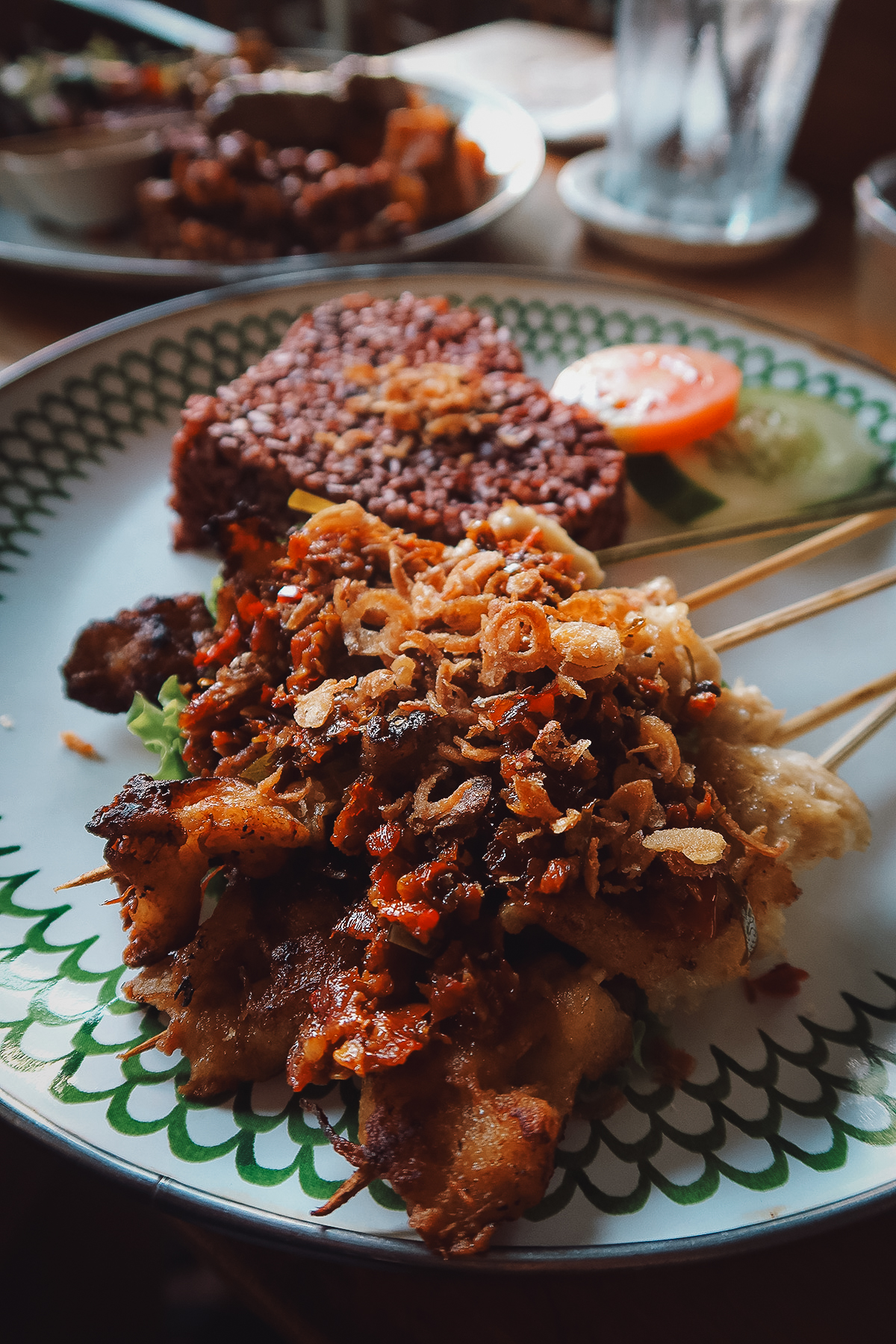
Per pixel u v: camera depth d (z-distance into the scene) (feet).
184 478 0.98
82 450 1.04
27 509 0.99
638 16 1.25
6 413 1.01
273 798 0.67
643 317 1.16
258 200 1.30
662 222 1.33
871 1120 0.62
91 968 0.68
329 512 0.80
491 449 0.95
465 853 0.64
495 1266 0.52
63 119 1.57
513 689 0.69
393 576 0.76
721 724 0.74
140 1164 0.56
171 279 1.21
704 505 1.03
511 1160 0.53
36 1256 0.97
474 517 0.89
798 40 1.22
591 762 0.65
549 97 1.68
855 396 1.09
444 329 1.08
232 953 0.65
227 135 1.41
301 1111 0.61
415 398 0.97
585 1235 0.54
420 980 0.62
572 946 0.64
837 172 1.49
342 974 0.62
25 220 1.45
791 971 0.69
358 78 1.42
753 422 1.08
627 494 1.04
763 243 1.28
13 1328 0.93
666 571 0.98
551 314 1.18
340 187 1.30
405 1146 0.55
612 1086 0.63
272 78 1.57
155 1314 0.98
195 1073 0.61
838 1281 0.57
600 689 0.68
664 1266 0.52
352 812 0.65
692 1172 0.59
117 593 0.95
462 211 1.39
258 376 1.02
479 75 1.74
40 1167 0.99
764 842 0.69
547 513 0.90
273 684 0.73
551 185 1.51
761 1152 0.60
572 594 0.75
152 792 0.66
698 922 0.63
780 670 0.90
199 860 0.66
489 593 0.73
